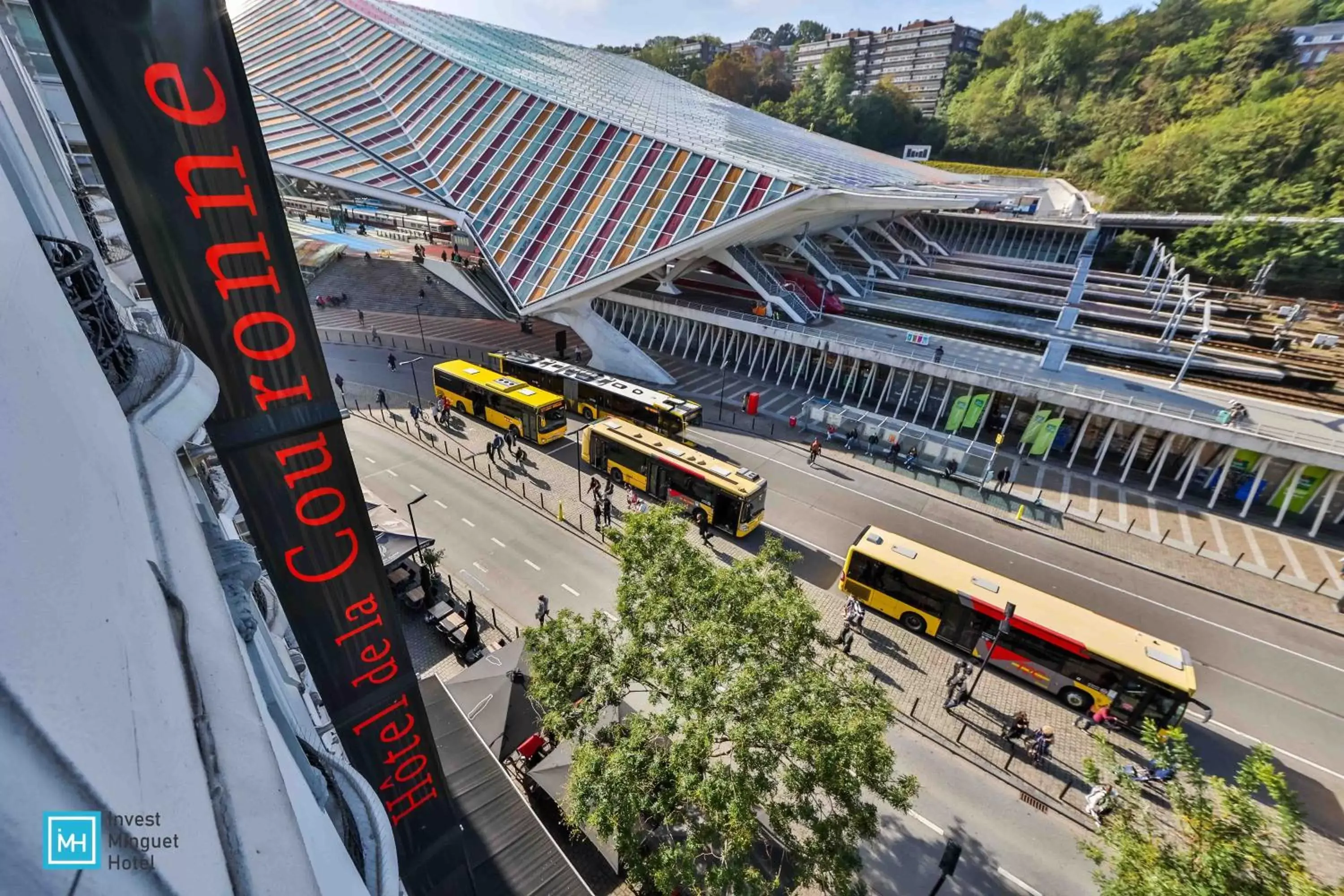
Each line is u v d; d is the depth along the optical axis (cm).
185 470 739
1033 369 4128
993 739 2016
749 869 1156
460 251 7550
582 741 1440
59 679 185
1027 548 3023
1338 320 5356
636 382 4738
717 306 5234
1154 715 1964
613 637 1525
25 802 157
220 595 432
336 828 614
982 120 11644
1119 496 3475
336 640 989
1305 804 1878
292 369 812
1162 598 2731
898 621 2458
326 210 9800
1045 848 1708
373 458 3516
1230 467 3397
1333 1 9706
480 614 2405
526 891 1372
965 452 3547
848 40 16538
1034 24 12681
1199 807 1163
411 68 5928
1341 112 6394
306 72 6316
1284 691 2281
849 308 5544
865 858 1652
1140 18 10975
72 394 298
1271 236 6162
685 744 1222
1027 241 8338
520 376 4347
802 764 1359
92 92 607
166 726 266
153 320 1365
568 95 5547
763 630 1400
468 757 1631
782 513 3206
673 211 4372
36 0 561
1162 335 5084
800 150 6078
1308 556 3022
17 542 180
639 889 1540
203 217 696
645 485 3219
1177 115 9162
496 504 3139
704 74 14812
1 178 318
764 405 4462
